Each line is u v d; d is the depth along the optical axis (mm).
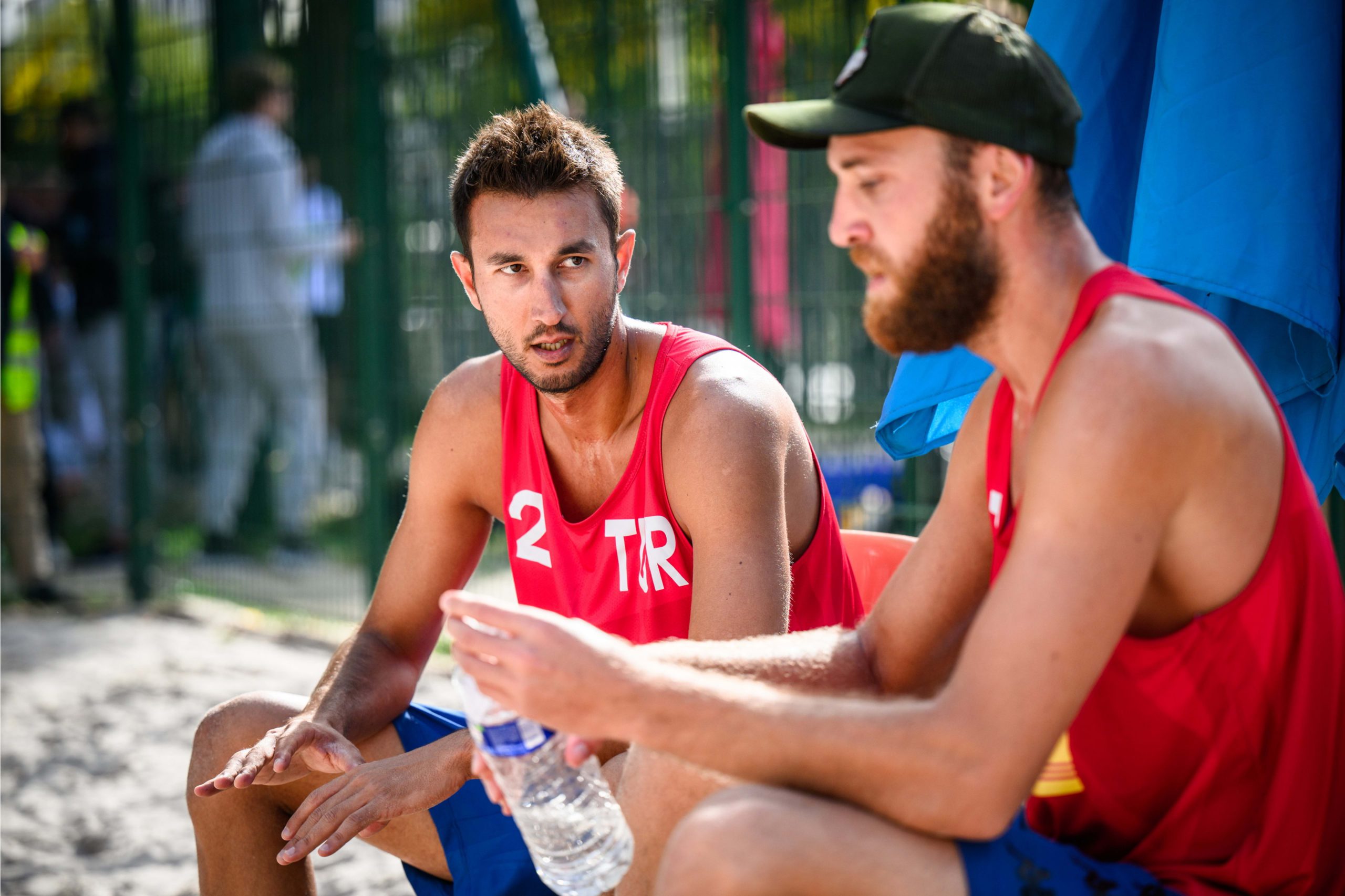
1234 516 4363
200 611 19344
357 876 9844
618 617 6965
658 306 14375
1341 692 4574
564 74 15055
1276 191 5961
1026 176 4414
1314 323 5887
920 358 6848
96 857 10414
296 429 19188
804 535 6984
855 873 4223
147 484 20328
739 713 4418
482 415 7285
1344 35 6125
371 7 16688
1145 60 6766
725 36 13453
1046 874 4457
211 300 19953
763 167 13359
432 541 7508
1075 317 4477
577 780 4996
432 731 7066
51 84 23125
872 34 4566
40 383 22875
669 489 6715
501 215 6508
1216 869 4688
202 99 19859
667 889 4254
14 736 13391
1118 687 4676
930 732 4281
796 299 13273
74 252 22547
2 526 20469
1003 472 4957
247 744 6629
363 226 17016
